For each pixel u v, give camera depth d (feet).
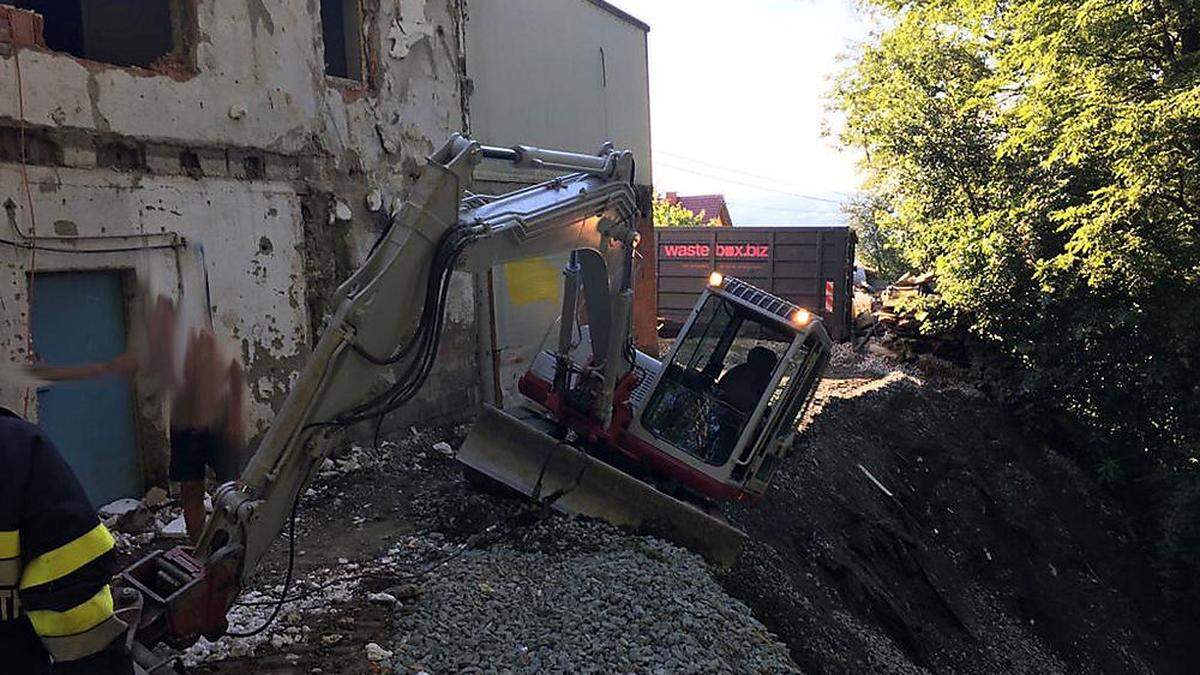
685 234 65.77
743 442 24.81
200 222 25.08
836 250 61.72
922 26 54.60
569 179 21.63
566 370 25.70
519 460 24.57
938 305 56.95
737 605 21.33
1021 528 45.39
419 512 25.11
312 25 28.84
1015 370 55.26
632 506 24.04
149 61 27.02
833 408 44.88
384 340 15.35
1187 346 46.03
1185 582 45.62
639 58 53.06
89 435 22.99
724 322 26.86
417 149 33.78
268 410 27.20
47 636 6.93
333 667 15.11
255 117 26.81
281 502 14.58
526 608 18.16
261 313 27.09
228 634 15.17
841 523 35.37
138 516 23.06
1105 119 39.42
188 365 23.62
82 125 22.04
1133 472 52.60
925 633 32.71
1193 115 35.37
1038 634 38.63
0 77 20.20
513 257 18.95
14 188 20.56
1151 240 42.16
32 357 21.12
